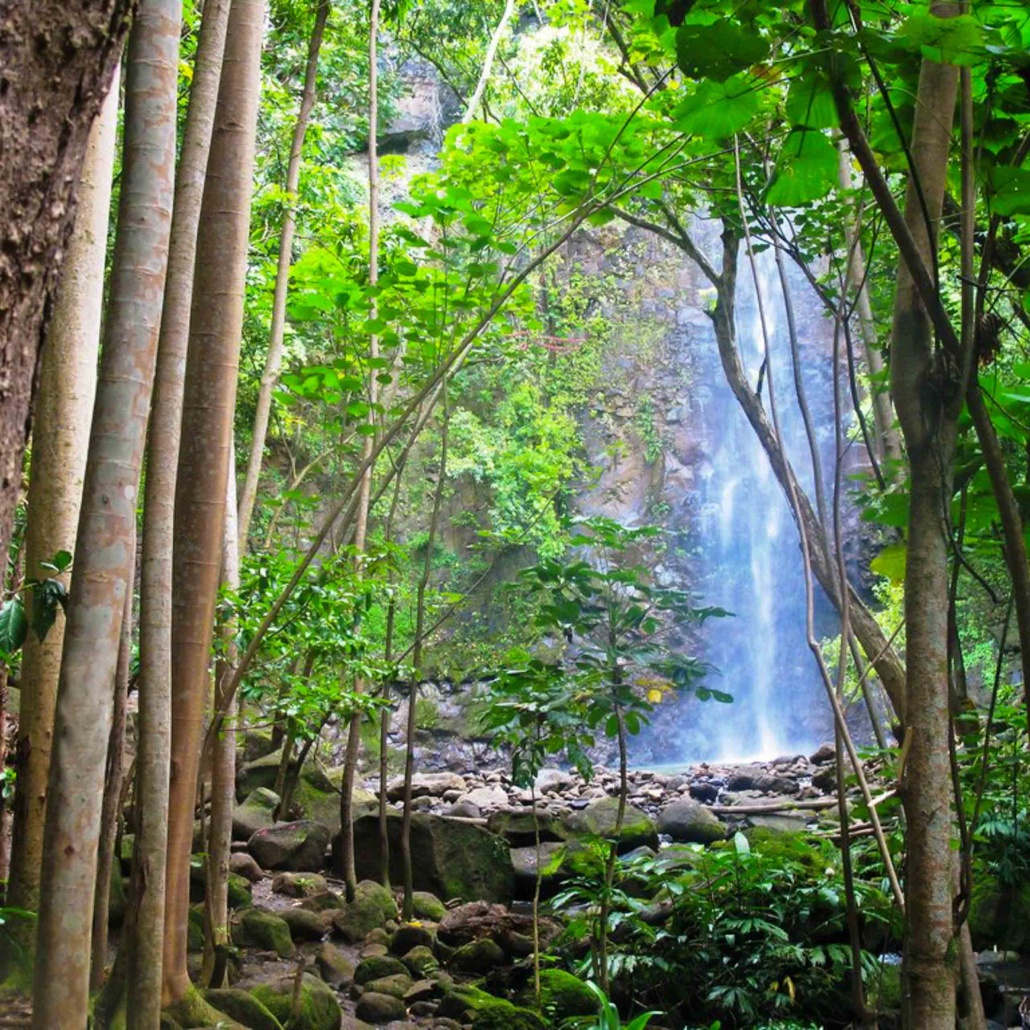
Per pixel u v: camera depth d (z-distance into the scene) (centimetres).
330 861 571
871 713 262
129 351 199
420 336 452
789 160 236
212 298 321
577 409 1490
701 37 184
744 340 1519
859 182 502
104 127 350
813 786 762
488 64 573
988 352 211
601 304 1527
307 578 442
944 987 180
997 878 436
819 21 184
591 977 398
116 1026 277
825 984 374
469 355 497
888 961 382
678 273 1554
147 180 204
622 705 353
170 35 208
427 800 701
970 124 197
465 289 421
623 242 1555
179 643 310
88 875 192
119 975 280
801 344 1487
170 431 256
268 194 657
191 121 278
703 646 1432
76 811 191
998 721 436
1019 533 190
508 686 360
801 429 1462
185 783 307
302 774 661
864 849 432
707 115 215
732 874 411
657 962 384
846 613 230
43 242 115
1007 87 216
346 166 1015
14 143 110
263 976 402
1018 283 289
